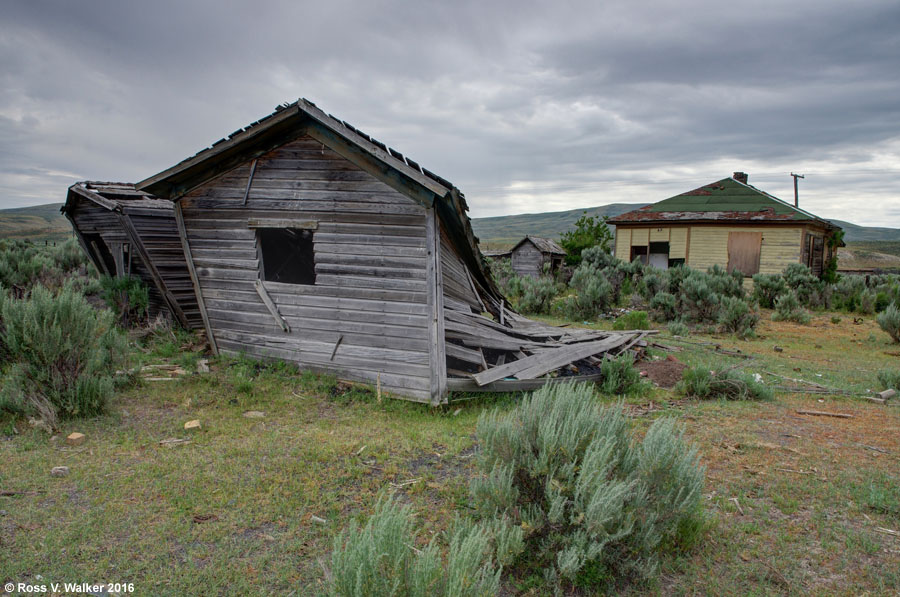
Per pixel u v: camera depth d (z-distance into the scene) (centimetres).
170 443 582
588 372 1016
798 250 2756
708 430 691
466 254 1017
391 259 813
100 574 344
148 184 910
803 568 378
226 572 353
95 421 634
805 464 570
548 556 361
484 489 398
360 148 801
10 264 1498
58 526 397
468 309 1000
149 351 1019
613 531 356
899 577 363
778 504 476
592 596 348
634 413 769
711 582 359
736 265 2908
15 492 445
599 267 3059
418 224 788
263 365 938
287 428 663
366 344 846
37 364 630
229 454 559
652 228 3177
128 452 553
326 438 627
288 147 866
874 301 2211
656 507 370
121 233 1202
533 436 414
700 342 1444
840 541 414
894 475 541
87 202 1259
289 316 906
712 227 2973
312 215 860
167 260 1127
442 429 692
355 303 848
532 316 2023
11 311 632
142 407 707
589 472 364
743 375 912
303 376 882
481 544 275
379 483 505
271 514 435
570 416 402
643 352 1188
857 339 1559
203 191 940
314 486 488
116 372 798
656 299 1888
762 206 3055
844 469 557
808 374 1085
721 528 432
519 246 3803
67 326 643
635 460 396
